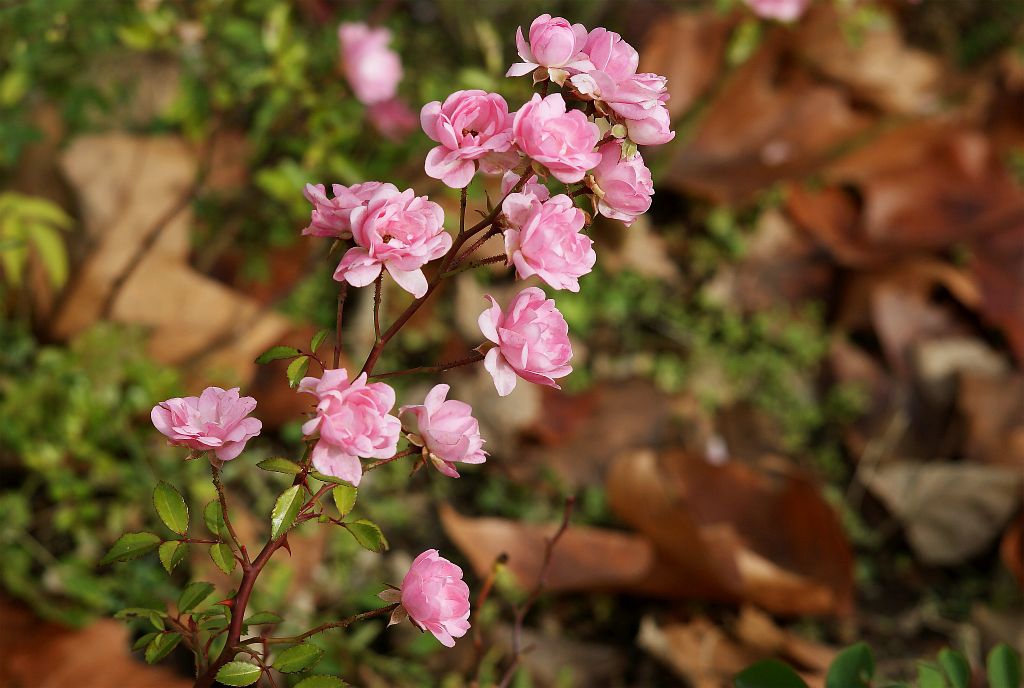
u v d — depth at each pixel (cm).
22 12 155
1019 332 227
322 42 197
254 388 184
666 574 169
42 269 177
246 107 197
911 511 199
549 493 194
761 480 184
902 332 227
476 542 166
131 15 166
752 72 250
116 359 167
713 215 245
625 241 233
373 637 160
